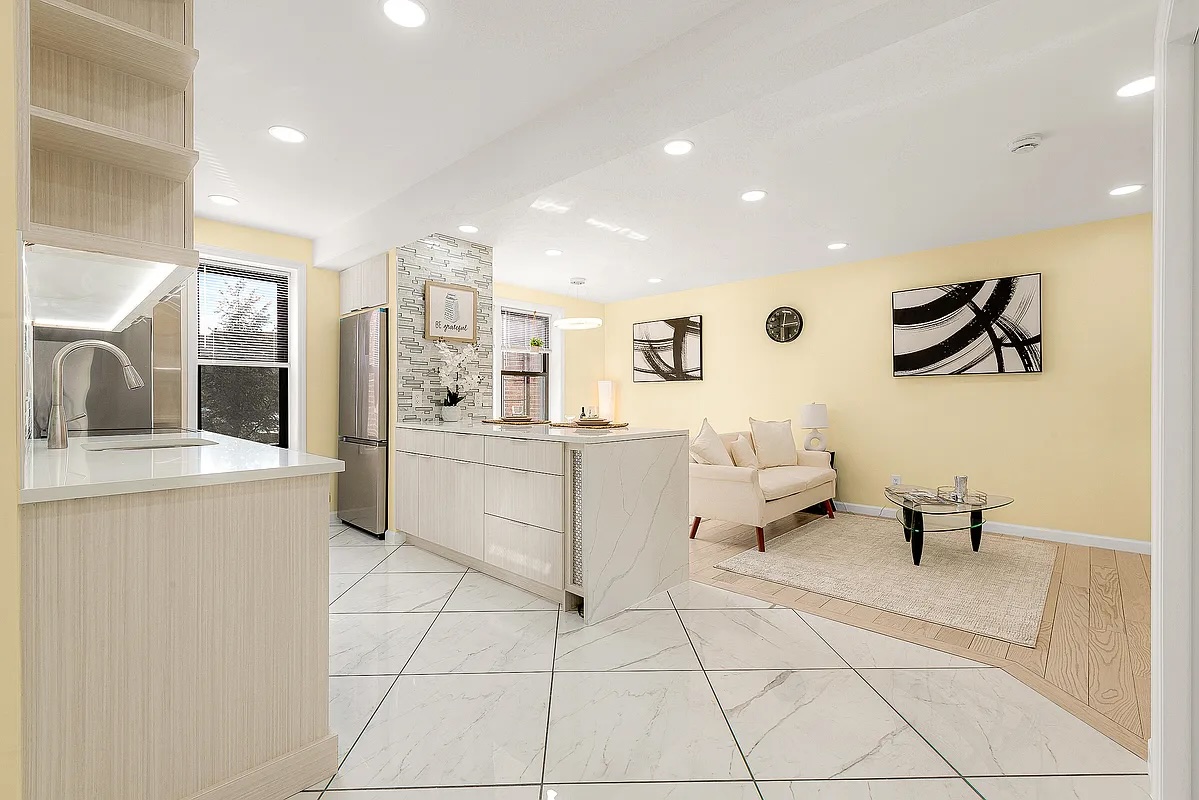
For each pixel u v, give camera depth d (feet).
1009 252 15.64
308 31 6.98
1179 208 4.76
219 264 14.76
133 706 4.60
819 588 11.41
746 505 14.23
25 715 4.10
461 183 10.66
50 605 4.22
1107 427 14.28
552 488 10.47
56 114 4.89
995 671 7.97
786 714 6.86
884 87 8.17
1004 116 9.03
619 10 6.64
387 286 14.73
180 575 4.87
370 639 8.99
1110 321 14.23
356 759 5.98
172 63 5.61
